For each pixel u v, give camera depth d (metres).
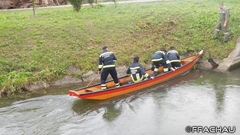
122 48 13.91
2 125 8.28
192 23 15.77
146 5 20.36
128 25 15.51
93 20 15.96
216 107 9.18
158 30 15.41
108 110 9.27
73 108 9.43
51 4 24.81
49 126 8.25
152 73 12.23
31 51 12.70
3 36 13.28
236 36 14.37
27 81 11.16
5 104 9.84
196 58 13.13
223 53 13.67
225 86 11.02
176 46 14.38
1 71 11.51
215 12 16.78
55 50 12.98
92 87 10.43
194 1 21.22
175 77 12.26
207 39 14.56
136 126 8.20
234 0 20.36
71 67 12.38
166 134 7.71
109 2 24.88
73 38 13.95
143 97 10.25
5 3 23.45
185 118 8.55
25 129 8.09
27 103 9.85
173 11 17.41
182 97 10.09
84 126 8.27
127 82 11.41
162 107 9.35
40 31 14.09
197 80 11.83
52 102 9.91
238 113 8.73
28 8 23.52
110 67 10.28
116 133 7.86
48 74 11.67
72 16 17.05
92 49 13.47
